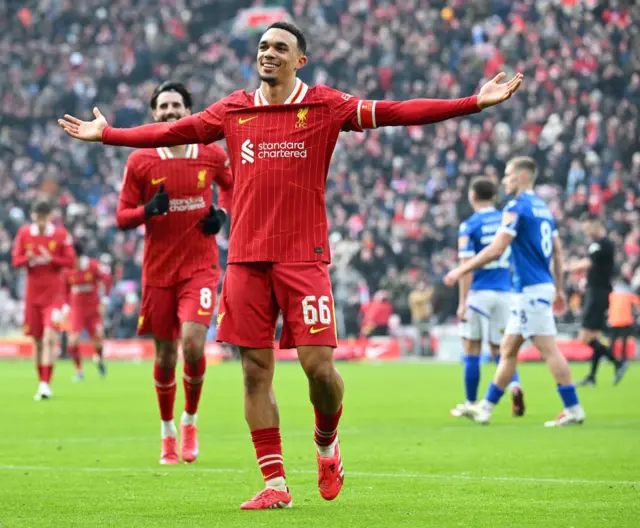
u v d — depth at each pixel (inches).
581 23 1819.6
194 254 450.0
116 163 1957.4
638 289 1309.1
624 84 1737.2
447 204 1616.6
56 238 831.7
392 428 586.2
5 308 1663.4
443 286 1493.6
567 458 438.0
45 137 2030.0
